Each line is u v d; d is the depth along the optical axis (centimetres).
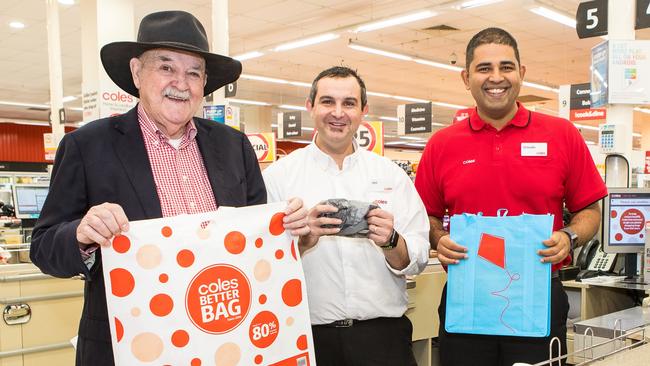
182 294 132
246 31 951
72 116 1823
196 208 156
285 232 149
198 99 160
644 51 350
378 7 826
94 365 140
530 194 199
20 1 750
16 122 1798
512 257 180
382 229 171
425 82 1400
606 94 356
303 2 799
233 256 139
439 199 226
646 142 1878
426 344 367
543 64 1193
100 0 518
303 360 148
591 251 349
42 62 1100
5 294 316
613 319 206
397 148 2977
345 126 199
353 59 1145
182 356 130
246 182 176
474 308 183
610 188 308
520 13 837
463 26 913
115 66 165
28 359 324
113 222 125
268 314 143
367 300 196
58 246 129
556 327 193
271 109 1809
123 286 127
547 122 205
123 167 148
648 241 293
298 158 211
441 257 189
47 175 783
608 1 368
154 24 154
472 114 215
